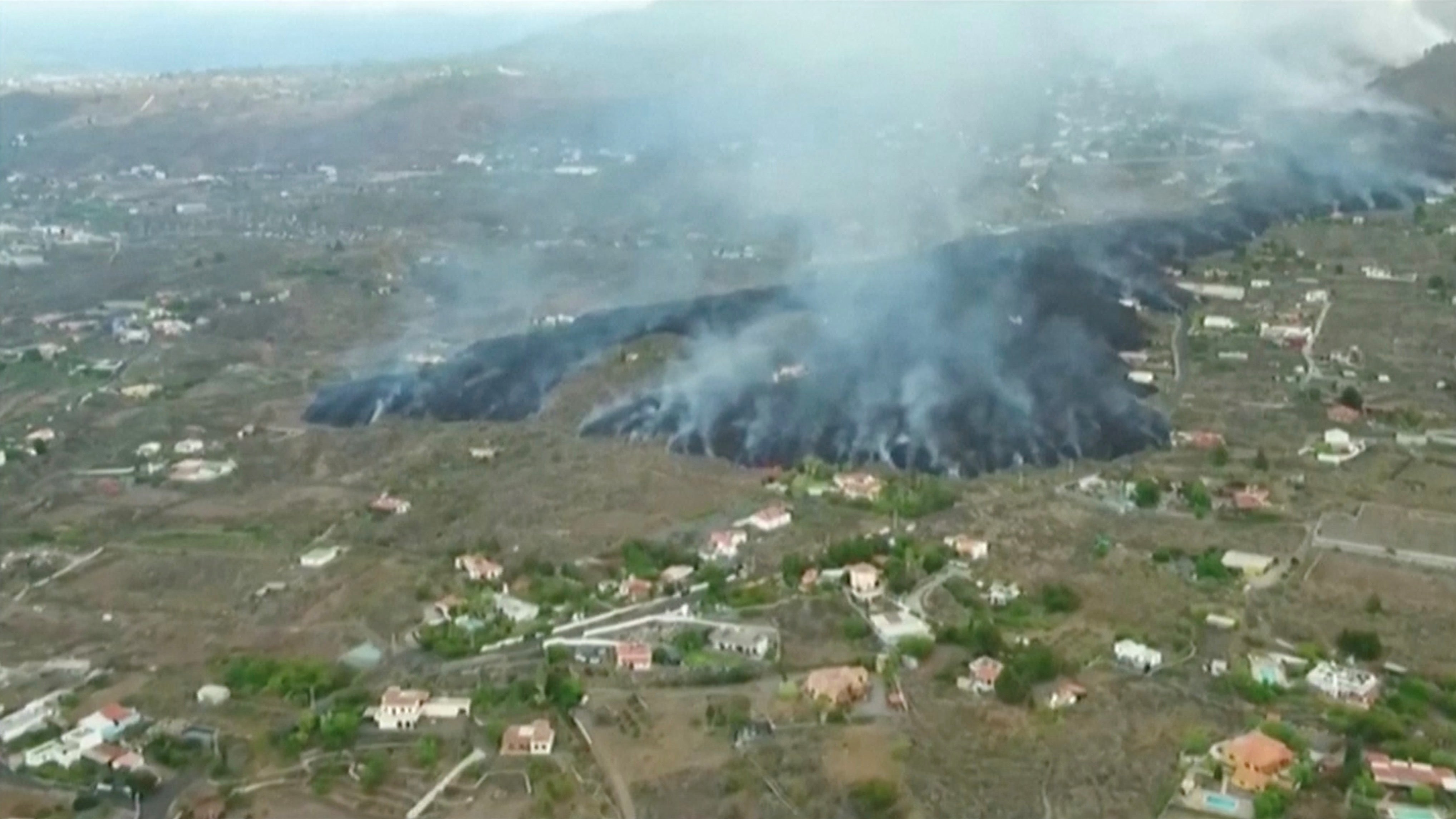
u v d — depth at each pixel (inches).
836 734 5546.3
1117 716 5570.9
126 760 5639.8
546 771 5447.8
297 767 5585.6
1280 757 5142.7
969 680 5880.9
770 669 6097.4
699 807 5147.6
